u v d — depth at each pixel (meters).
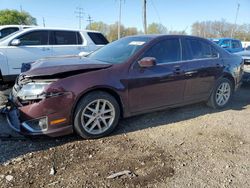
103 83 3.86
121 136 4.07
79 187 2.80
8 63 7.48
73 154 3.47
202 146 3.82
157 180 2.95
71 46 8.48
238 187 2.88
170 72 4.53
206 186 2.87
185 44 4.90
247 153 3.65
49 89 3.52
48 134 3.60
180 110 5.39
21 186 2.79
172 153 3.58
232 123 4.77
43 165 3.19
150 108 4.46
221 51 5.52
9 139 3.83
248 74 7.57
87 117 3.85
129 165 3.24
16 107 3.75
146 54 4.34
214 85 5.34
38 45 7.97
